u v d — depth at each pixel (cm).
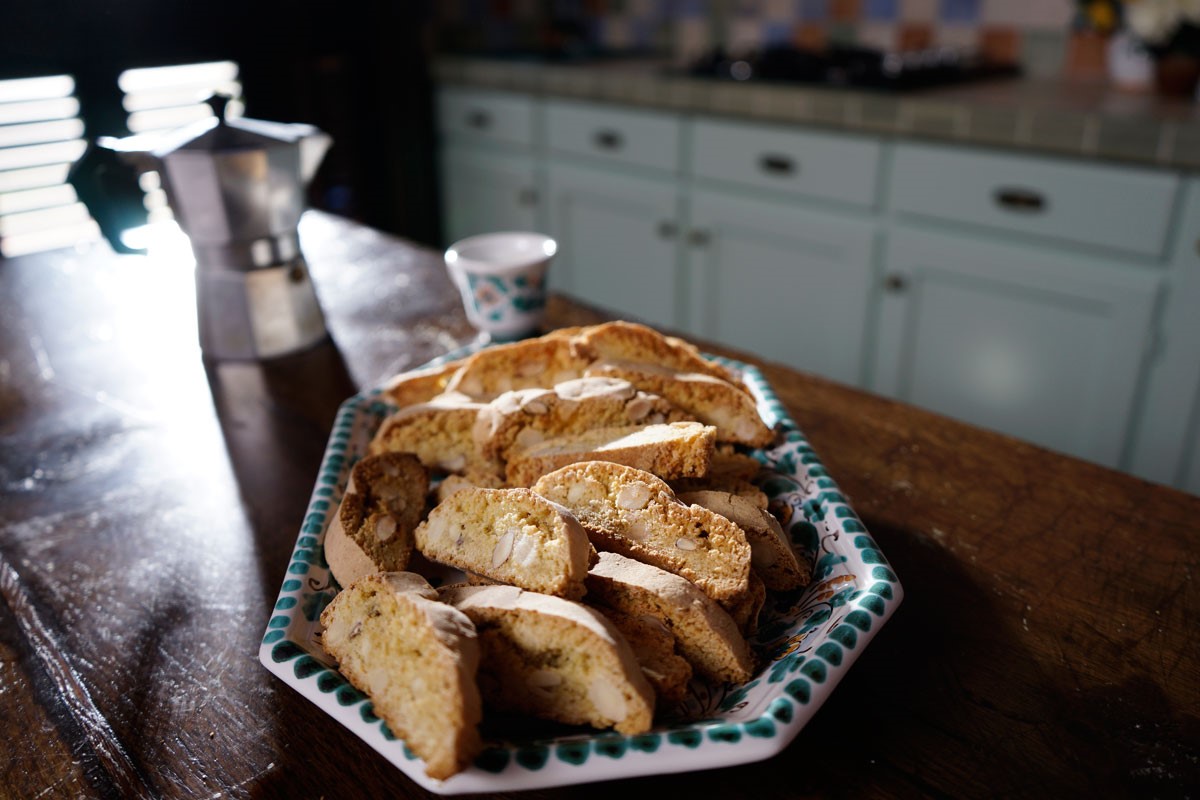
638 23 187
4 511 50
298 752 34
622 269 155
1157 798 31
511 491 37
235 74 151
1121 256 99
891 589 35
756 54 149
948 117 107
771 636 38
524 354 50
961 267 113
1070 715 35
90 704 37
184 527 48
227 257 65
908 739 34
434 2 175
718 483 43
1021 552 44
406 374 55
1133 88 123
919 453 53
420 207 184
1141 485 50
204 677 38
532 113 159
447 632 30
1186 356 98
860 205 120
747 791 32
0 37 125
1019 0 138
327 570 40
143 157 62
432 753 28
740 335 142
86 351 71
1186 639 39
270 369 67
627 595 34
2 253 132
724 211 135
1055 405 111
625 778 33
